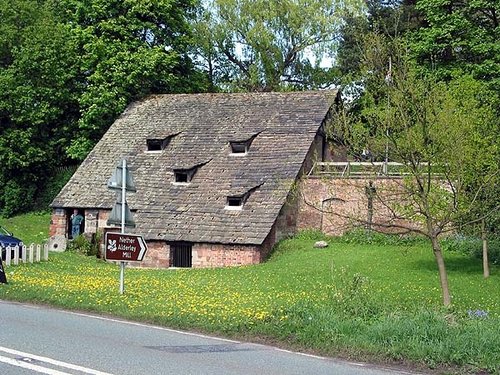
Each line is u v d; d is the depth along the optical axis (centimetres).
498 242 3081
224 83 5769
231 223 3462
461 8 3953
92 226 3862
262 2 5606
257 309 1697
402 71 2042
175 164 3894
